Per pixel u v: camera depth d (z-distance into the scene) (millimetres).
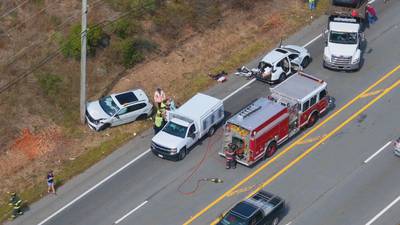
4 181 138250
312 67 172750
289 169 138375
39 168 141625
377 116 154000
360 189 132875
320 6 198250
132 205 130375
